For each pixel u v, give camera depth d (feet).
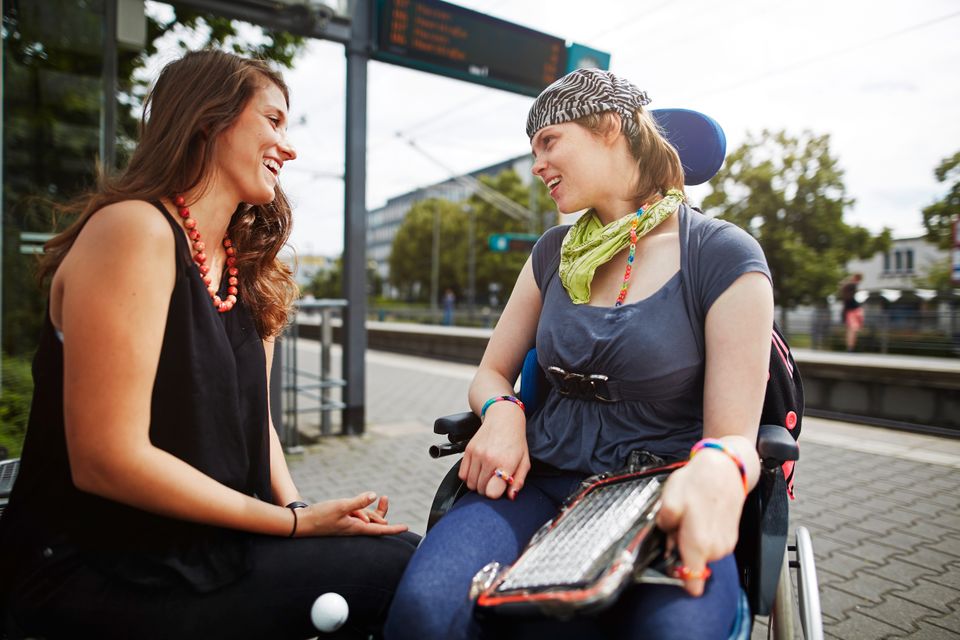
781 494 3.86
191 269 3.67
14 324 16.97
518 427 4.49
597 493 3.76
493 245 83.61
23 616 3.44
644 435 4.19
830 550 10.24
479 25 18.01
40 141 17.16
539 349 4.70
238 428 3.88
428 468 14.71
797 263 72.95
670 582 3.02
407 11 16.81
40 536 3.46
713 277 4.08
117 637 3.43
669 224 4.48
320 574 3.87
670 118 5.39
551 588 2.91
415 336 52.90
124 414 3.24
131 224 3.38
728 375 3.83
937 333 41.47
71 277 3.30
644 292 4.27
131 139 20.53
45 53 16.90
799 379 4.68
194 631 3.52
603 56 20.54
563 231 5.29
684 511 3.04
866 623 7.88
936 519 11.71
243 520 3.67
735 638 3.12
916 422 21.12
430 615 3.25
